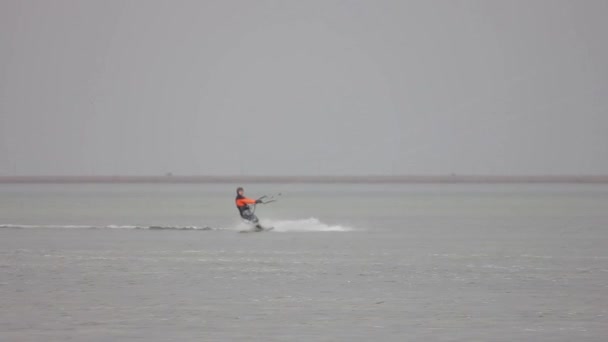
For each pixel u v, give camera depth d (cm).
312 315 9188
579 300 10062
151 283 11338
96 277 11912
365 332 8388
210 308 9569
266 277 11900
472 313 9294
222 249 15688
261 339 8106
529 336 8225
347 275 12119
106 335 8288
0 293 10531
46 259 14088
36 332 8425
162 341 8050
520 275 12138
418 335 8262
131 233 19725
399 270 12656
